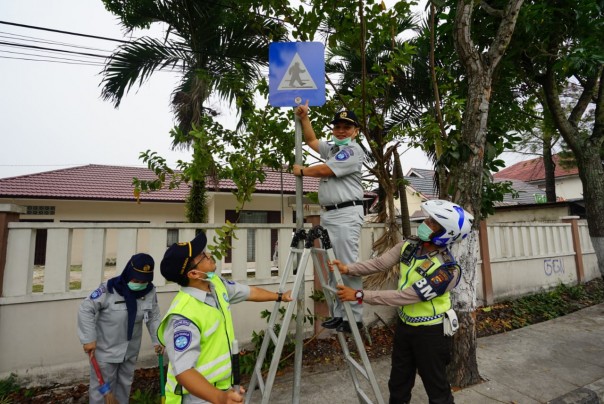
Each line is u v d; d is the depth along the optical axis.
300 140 2.57
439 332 2.46
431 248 2.52
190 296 1.86
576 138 5.26
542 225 7.59
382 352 4.38
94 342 2.67
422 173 20.41
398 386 2.67
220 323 1.92
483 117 3.58
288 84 2.57
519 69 5.29
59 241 3.79
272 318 2.51
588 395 3.29
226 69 7.11
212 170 4.16
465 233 2.39
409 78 6.64
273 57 2.59
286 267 2.53
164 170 3.90
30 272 3.68
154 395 3.40
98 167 14.84
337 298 2.55
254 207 11.96
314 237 2.38
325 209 2.91
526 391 3.39
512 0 3.52
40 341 3.62
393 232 5.02
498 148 4.57
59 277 3.75
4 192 10.99
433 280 2.32
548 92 5.34
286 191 11.45
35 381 3.56
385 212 5.62
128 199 11.55
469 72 3.69
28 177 12.52
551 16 4.56
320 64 2.58
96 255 3.94
